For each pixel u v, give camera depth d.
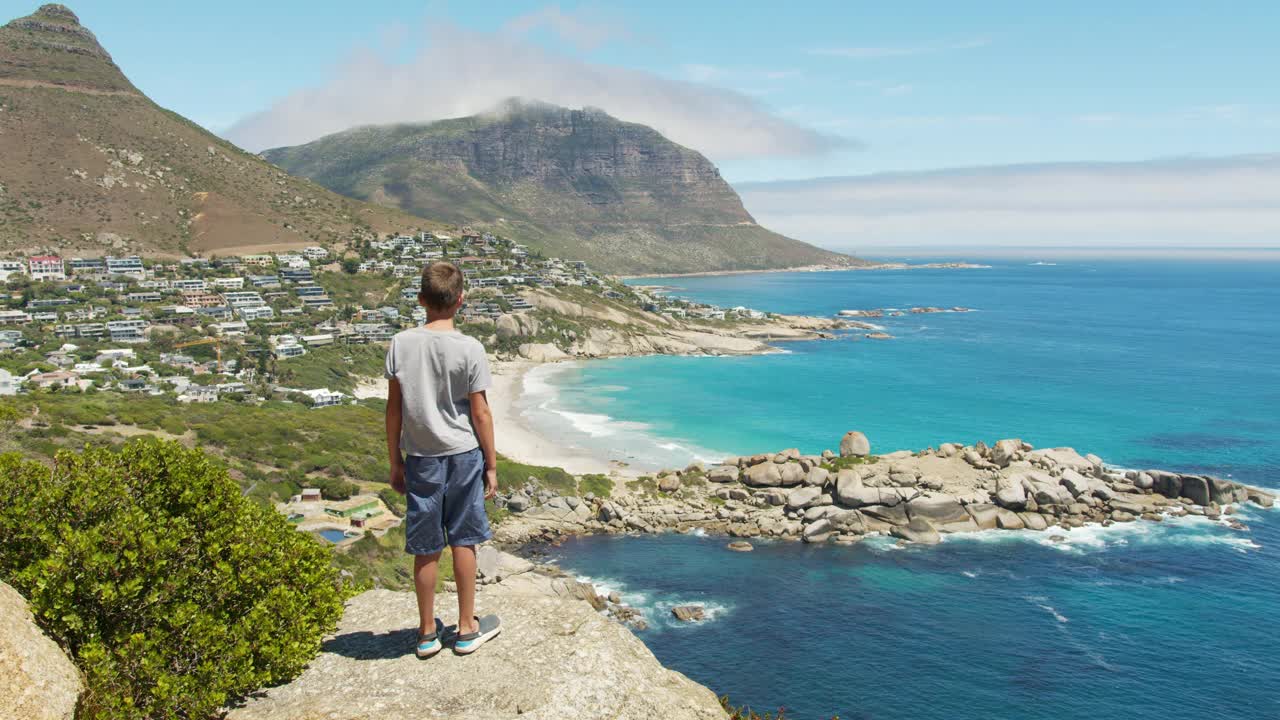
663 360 173.75
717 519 63.81
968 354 177.75
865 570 53.44
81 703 5.91
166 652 6.73
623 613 47.09
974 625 45.50
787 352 184.75
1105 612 47.12
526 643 6.40
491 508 64.38
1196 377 142.00
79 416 63.75
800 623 45.72
